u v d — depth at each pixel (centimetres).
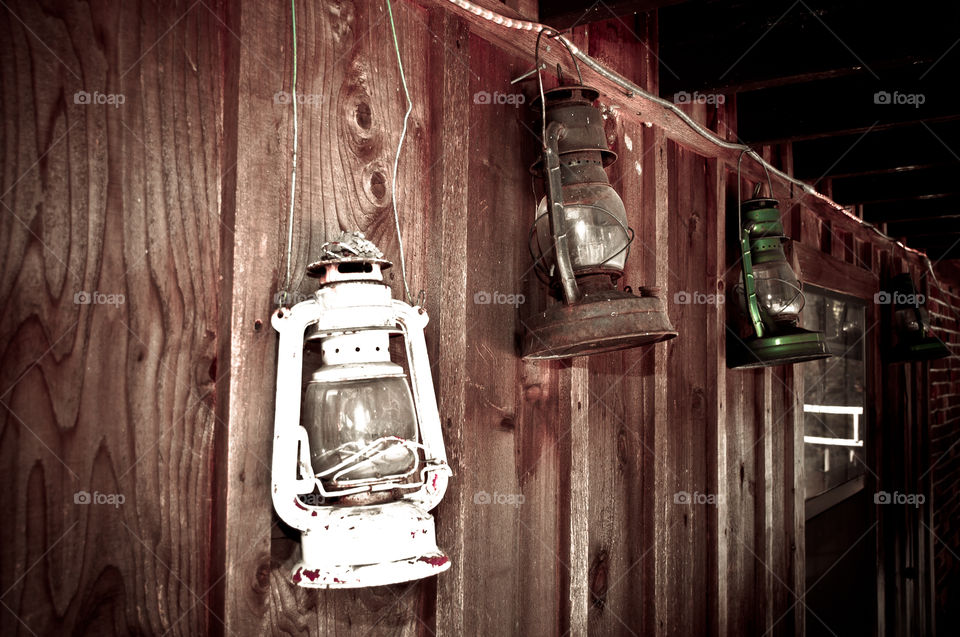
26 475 81
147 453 93
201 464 99
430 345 131
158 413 94
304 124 112
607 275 141
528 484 158
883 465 403
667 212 206
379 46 127
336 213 117
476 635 141
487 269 149
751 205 228
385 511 98
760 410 266
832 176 305
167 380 95
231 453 99
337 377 100
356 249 102
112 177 90
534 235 149
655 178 200
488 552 145
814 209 314
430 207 135
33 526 82
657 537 199
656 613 196
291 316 101
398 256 128
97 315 88
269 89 107
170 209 96
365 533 95
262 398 104
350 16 121
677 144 221
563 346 132
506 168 156
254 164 104
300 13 113
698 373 228
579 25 162
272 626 105
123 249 91
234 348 100
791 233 295
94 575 87
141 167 93
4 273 80
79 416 86
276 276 107
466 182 140
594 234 138
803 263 283
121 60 91
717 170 238
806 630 299
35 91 83
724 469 235
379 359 104
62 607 84
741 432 254
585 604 169
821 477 346
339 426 98
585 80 174
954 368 572
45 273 83
